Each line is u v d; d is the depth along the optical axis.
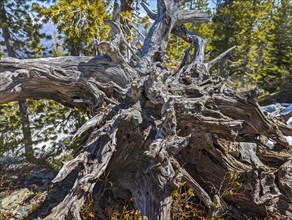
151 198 4.22
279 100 21.59
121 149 4.74
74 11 8.53
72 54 9.74
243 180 4.67
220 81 4.92
